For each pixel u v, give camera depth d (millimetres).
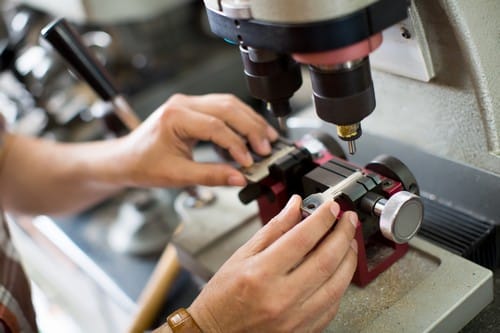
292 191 780
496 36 679
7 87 1482
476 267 699
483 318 727
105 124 1128
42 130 1413
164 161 883
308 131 948
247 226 891
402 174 720
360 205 681
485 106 705
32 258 1450
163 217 1199
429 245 739
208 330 633
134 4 1029
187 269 936
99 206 1330
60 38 912
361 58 575
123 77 1531
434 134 798
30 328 936
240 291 612
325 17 520
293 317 614
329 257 615
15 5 1472
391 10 541
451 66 715
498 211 758
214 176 837
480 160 754
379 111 855
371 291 711
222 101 874
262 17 554
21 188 1190
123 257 1181
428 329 643
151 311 1013
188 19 1658
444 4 653
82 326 1395
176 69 1567
